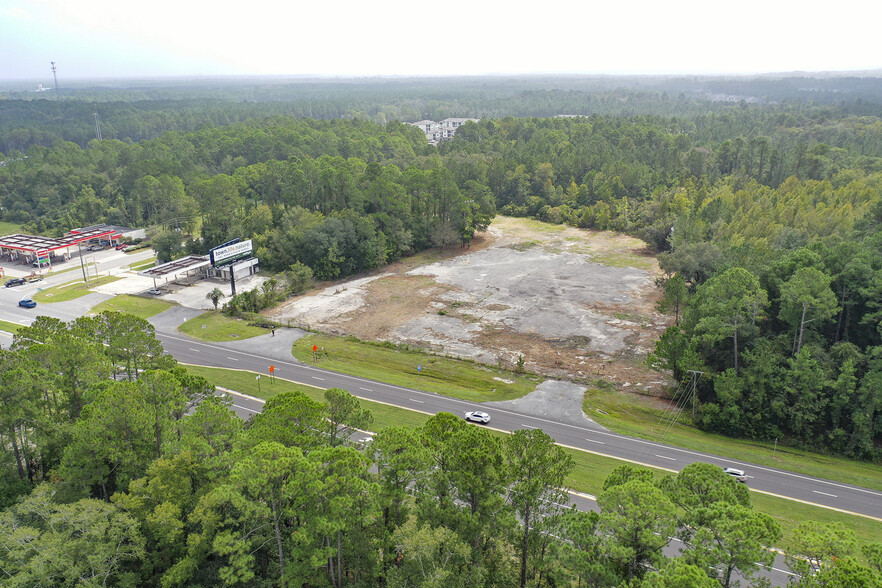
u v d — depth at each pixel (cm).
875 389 5719
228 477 3509
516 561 3762
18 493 4206
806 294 6362
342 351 8131
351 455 3397
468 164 17125
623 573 2948
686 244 10038
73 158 19225
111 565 3431
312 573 3338
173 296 10400
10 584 3083
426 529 3189
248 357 7912
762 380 6194
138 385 4250
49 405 4694
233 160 19562
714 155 17338
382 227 13012
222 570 3200
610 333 8669
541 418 6353
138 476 4169
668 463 5462
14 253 12975
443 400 6731
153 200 15738
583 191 16300
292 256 11781
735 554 2691
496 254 13038
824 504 4862
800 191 12862
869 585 2364
